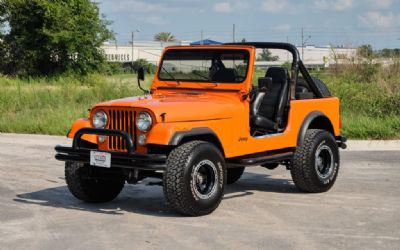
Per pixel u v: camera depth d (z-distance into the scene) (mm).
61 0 46719
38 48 46688
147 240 5883
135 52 82062
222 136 7062
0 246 5703
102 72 46969
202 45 7914
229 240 5883
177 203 6562
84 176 7238
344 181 9094
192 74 7945
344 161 10930
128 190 8492
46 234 6117
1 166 10641
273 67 8242
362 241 5855
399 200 7746
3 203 7617
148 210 7207
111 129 6703
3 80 27672
